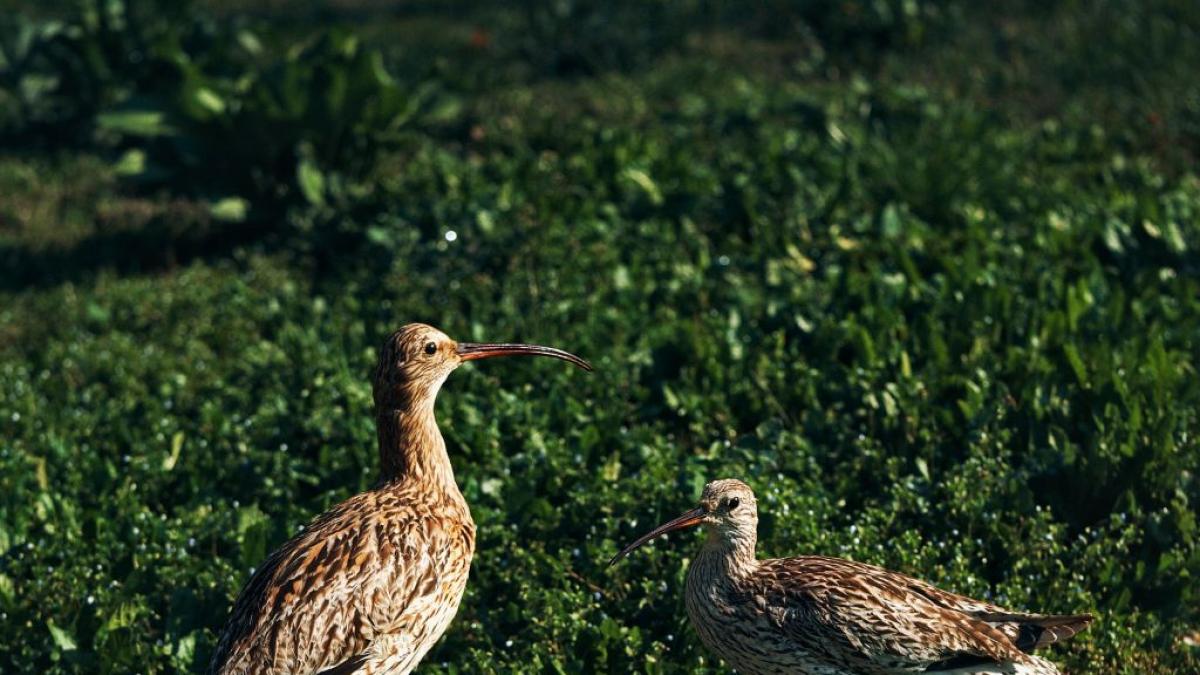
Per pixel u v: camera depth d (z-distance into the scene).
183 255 18.89
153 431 12.76
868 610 8.20
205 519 10.88
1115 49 22.72
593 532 10.26
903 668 8.16
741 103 21.56
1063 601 9.58
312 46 19.98
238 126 18.62
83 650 9.34
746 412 12.15
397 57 25.91
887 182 16.91
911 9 24.59
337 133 18.97
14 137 24.34
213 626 9.65
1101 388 11.23
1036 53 23.31
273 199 19.19
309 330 14.68
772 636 8.41
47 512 11.11
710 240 16.34
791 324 13.34
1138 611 9.55
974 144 18.50
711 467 11.05
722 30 26.72
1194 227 15.30
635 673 8.94
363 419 12.27
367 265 16.61
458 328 14.28
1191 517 9.95
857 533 10.05
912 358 12.50
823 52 24.50
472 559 9.59
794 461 11.05
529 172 18.05
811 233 15.89
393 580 7.99
